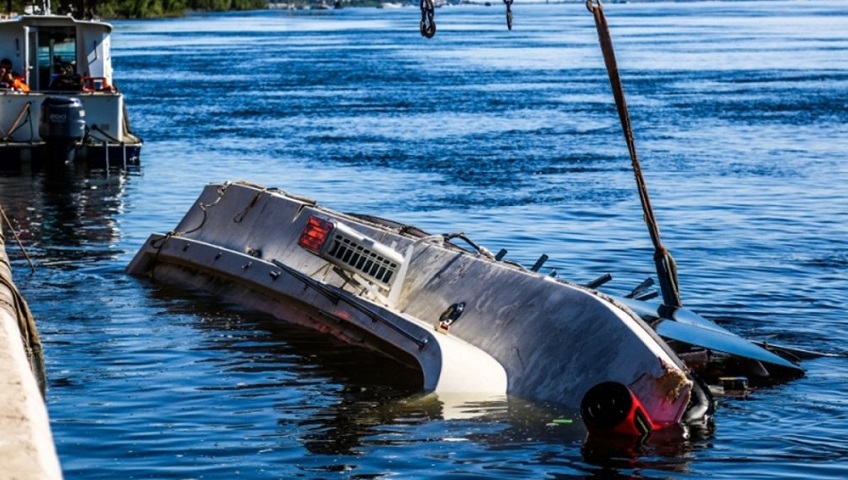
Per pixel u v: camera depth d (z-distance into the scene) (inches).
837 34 7012.8
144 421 568.4
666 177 1544.0
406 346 647.8
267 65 4207.7
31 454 286.0
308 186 1475.1
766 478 500.7
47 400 598.5
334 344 700.7
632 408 541.3
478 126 2233.0
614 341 582.9
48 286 871.7
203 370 655.1
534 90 3097.9
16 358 370.9
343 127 2218.3
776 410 589.9
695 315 698.2
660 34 7204.7
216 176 1574.8
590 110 2539.4
